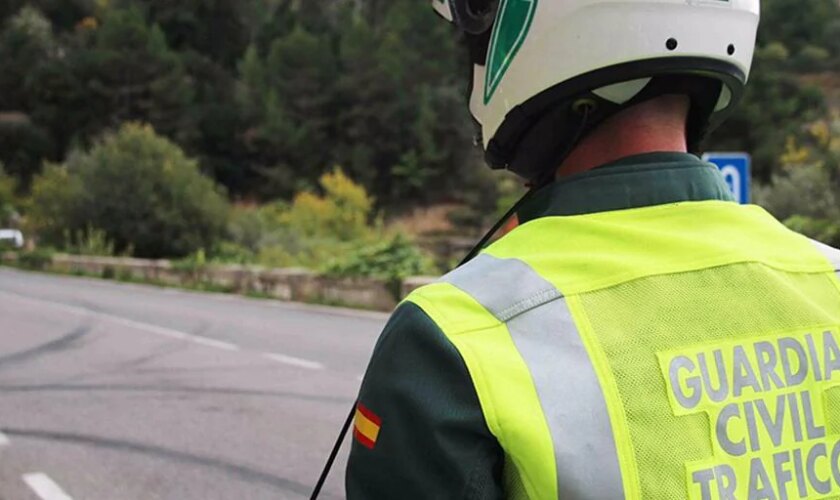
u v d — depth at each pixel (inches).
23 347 431.8
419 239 2417.6
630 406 38.9
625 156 45.9
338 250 1592.0
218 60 3767.2
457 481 37.8
